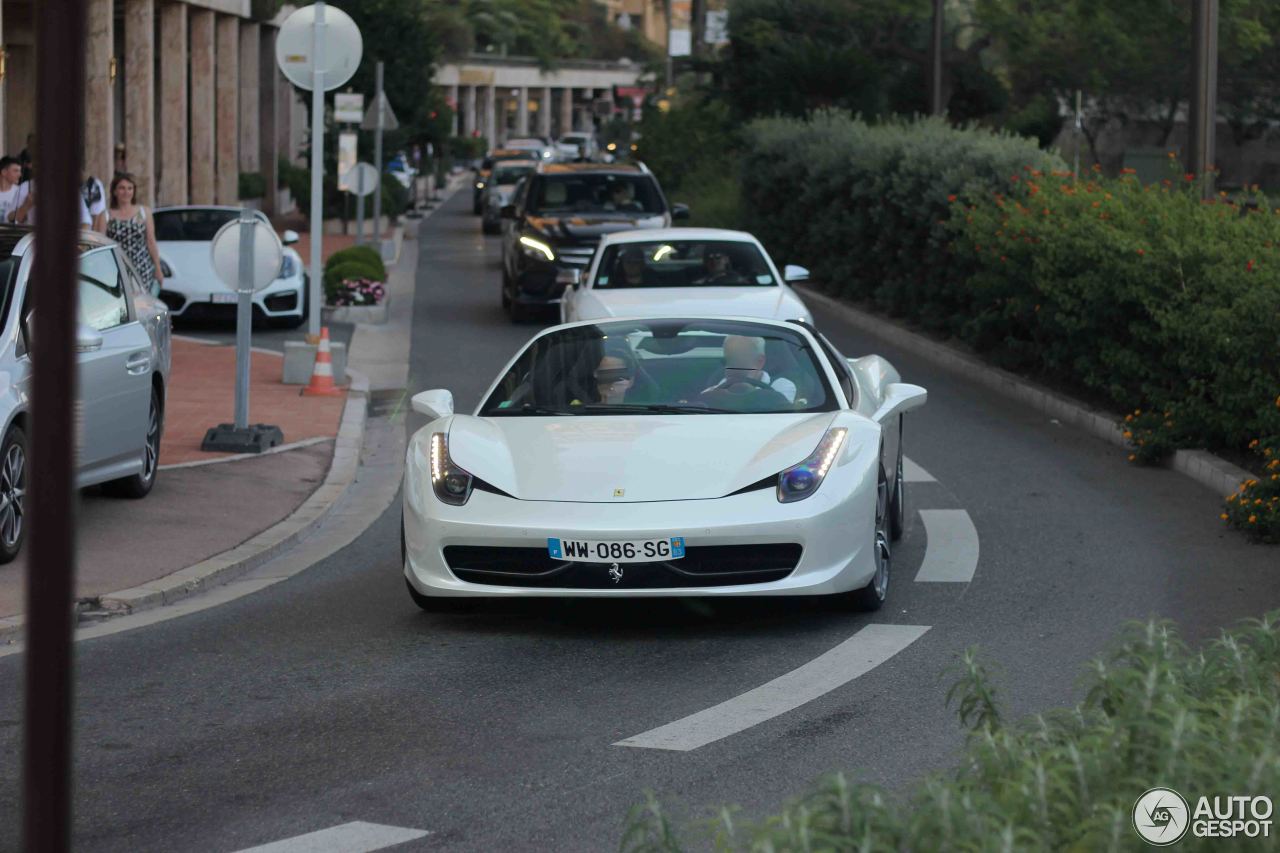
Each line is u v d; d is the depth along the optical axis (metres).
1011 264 18.11
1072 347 17.25
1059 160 22.36
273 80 50.53
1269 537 10.94
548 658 8.10
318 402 17.27
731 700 7.31
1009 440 15.66
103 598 9.16
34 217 3.39
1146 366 15.12
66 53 3.36
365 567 10.48
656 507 8.26
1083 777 4.13
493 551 8.37
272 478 13.17
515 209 27.75
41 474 3.39
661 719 7.02
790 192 33.25
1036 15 43.91
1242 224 15.39
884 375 11.34
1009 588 9.62
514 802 5.93
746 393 9.47
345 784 6.15
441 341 23.75
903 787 6.05
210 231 25.36
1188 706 4.62
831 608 9.00
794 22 49.34
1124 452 14.91
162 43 38.66
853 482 8.54
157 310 12.66
